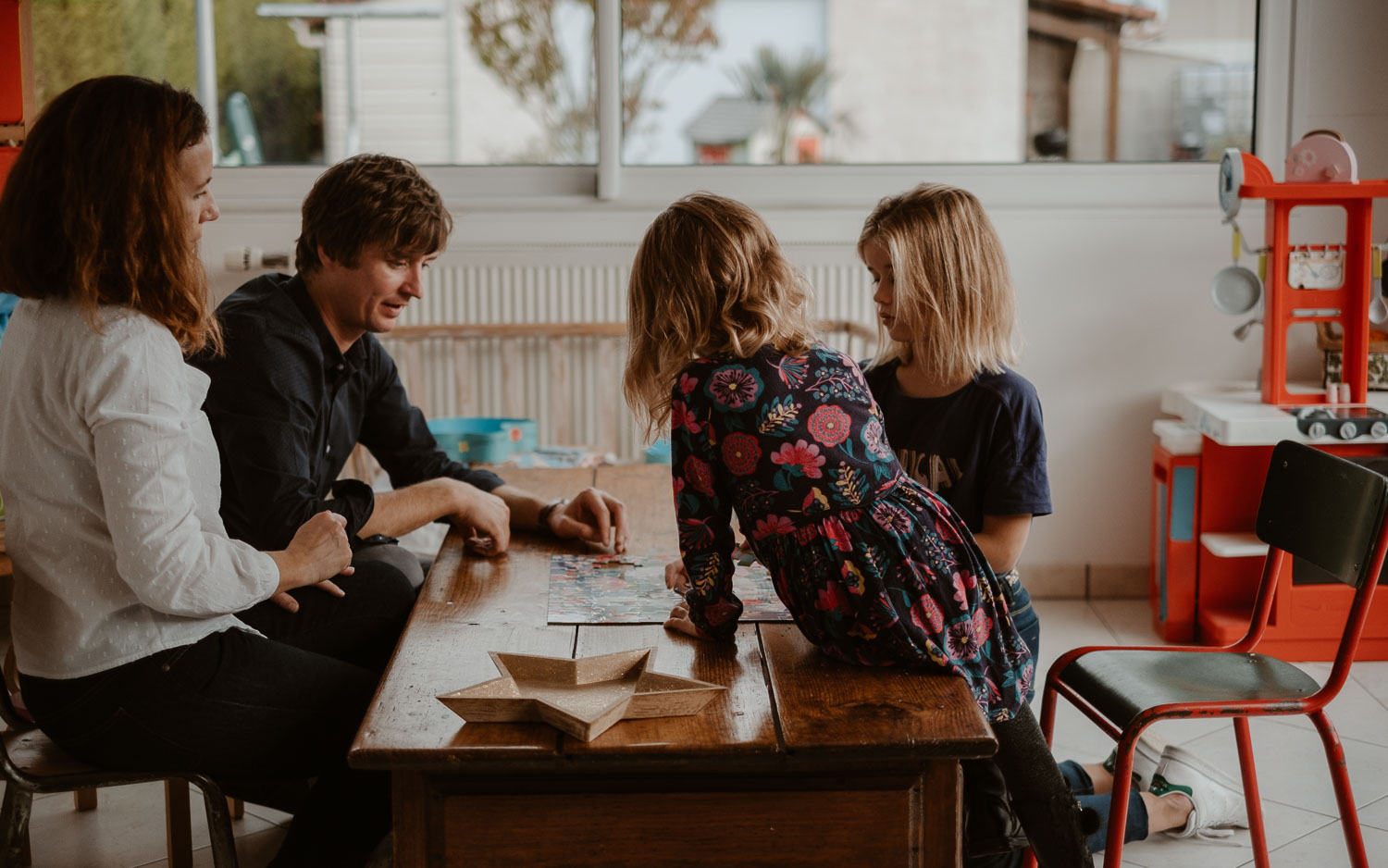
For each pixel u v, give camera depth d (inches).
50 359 55.5
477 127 144.3
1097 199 138.1
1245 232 137.3
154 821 90.2
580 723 47.3
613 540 78.5
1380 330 128.3
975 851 70.2
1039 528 141.7
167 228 55.7
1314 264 120.1
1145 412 139.7
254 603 58.9
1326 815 88.4
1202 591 124.6
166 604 55.7
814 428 55.2
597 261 140.9
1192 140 140.3
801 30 141.7
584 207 139.9
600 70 138.0
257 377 70.5
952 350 69.2
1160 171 139.0
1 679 65.8
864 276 140.9
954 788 49.8
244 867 82.9
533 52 142.6
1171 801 84.9
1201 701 66.4
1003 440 68.6
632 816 49.1
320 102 143.3
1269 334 121.5
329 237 71.7
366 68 143.1
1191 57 138.9
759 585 68.4
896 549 55.7
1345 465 68.7
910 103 142.6
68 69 140.4
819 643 57.1
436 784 48.6
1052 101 141.6
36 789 59.7
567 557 75.0
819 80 142.5
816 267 141.0
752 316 56.5
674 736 48.3
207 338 69.4
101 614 57.6
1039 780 62.0
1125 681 70.7
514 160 144.8
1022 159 142.7
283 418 70.7
